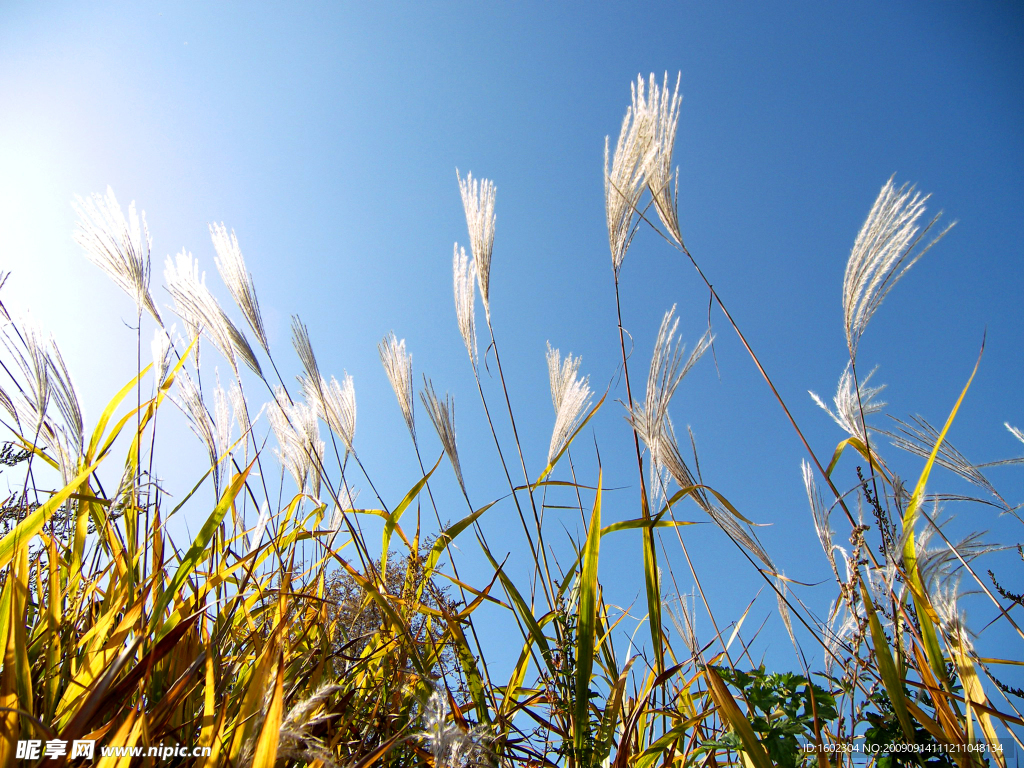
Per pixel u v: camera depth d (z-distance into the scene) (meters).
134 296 0.99
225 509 0.89
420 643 1.05
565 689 0.92
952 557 0.90
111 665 0.66
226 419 1.15
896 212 0.89
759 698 0.89
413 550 1.08
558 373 1.25
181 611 0.83
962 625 0.86
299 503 1.11
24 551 0.72
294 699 0.83
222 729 0.72
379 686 0.93
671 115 1.03
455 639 0.97
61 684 0.76
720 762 1.01
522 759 0.93
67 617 0.83
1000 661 0.88
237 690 0.81
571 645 0.93
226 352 1.15
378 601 0.92
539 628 0.93
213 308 1.11
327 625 0.99
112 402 0.95
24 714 0.56
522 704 0.98
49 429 0.87
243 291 1.18
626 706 1.02
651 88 1.04
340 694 0.88
